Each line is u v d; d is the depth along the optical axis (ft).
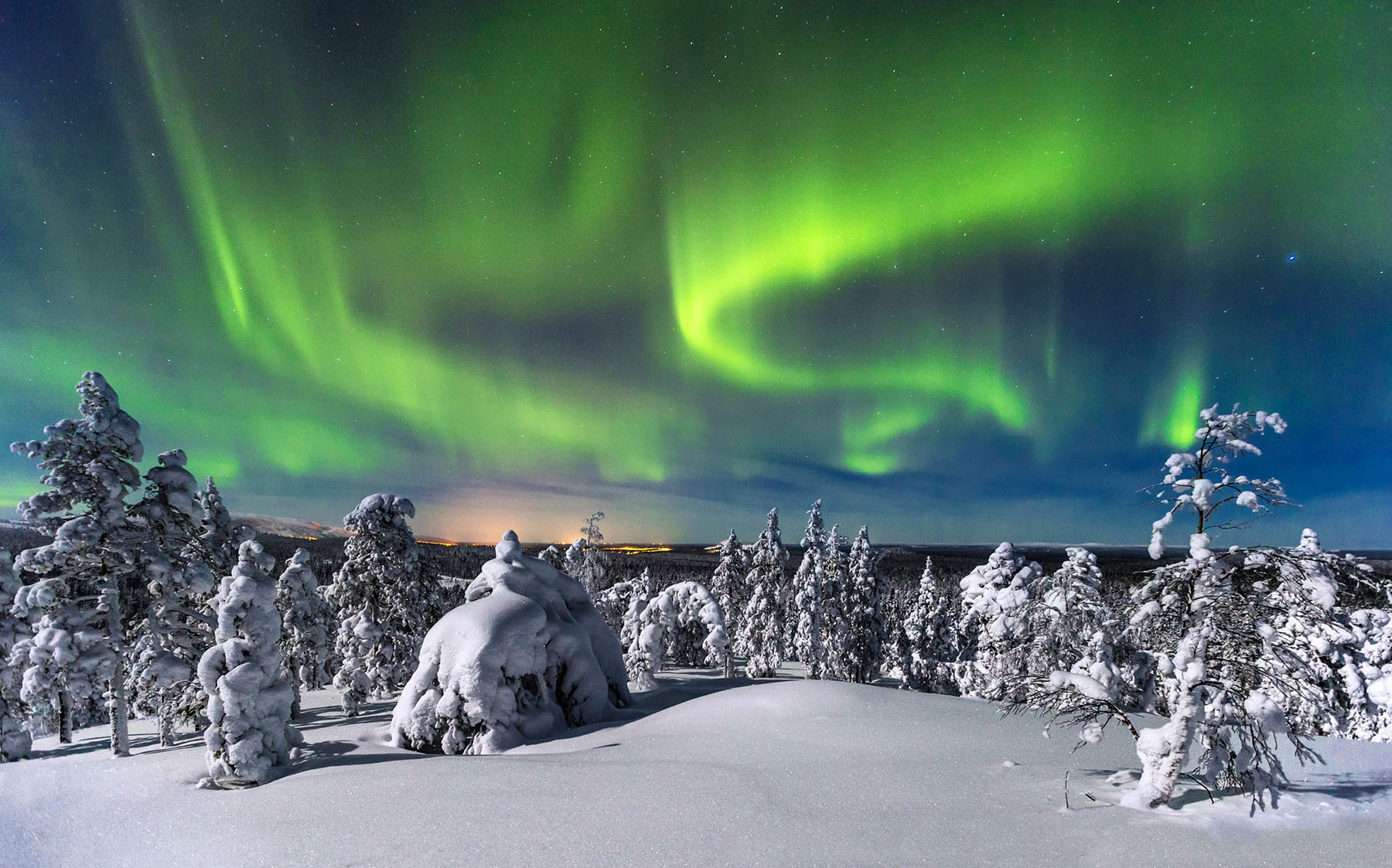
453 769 38.19
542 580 68.13
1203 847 21.45
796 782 31.50
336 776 39.42
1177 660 26.21
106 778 44.37
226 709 43.83
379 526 92.53
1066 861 21.31
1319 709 24.12
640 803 29.40
